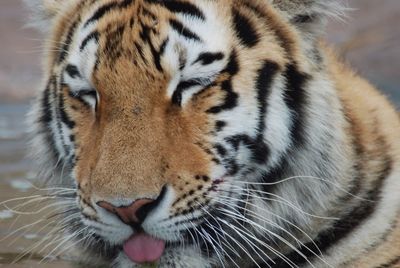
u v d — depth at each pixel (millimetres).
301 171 9656
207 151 8977
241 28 9328
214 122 9031
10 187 14172
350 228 9938
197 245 9211
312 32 9711
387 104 11023
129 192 8406
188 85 9000
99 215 8711
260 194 9578
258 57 9297
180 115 8930
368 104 10539
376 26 22141
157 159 8641
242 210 9555
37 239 11797
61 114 9555
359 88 10773
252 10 9469
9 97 20703
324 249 9914
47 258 11195
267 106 9320
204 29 9164
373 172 10086
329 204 9859
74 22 9734
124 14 9250
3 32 22922
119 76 8859
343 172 9844
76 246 10391
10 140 17562
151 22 9070
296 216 9766
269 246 9727
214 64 9062
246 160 9305
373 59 20922
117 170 8508
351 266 9898
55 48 9953
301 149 9586
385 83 20078
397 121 10789
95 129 9023
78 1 9938
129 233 8727
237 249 9852
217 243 9391
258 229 9711
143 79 8844
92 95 9219
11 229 12180
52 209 11672
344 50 14203
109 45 9031
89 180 8766
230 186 9219
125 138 8688
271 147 9414
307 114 9562
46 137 10141
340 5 9844
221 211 9172
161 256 9008
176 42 8992
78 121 9312
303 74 9547
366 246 9930
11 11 23766
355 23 22172
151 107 8844
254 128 9258
